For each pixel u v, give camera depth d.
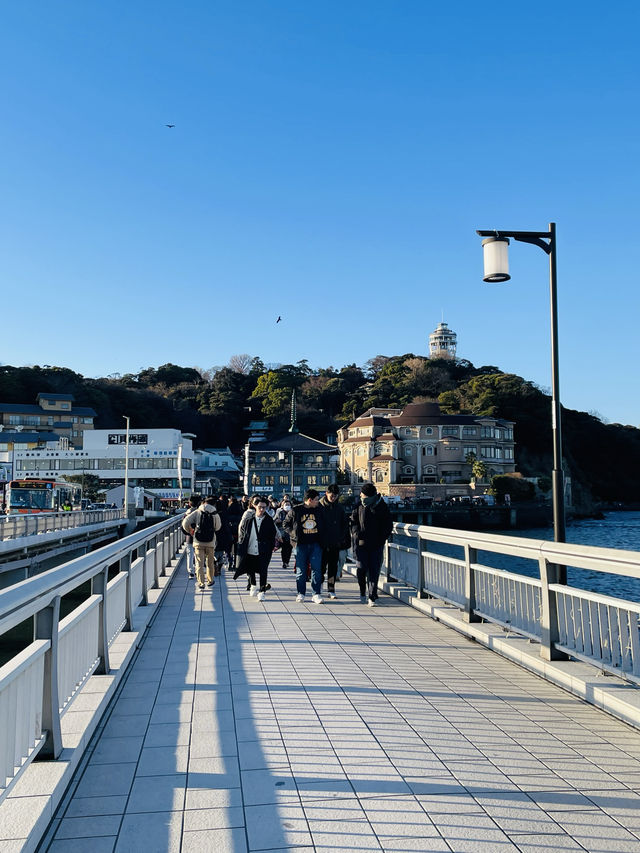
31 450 93.19
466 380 145.62
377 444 103.38
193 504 15.67
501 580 7.93
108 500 77.12
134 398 136.62
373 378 166.00
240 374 162.50
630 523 97.88
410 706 5.61
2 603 2.98
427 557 10.95
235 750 4.59
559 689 6.14
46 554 30.52
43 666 4.05
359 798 3.82
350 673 6.71
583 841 3.33
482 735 4.90
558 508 8.45
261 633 8.84
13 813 3.35
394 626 9.37
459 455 103.81
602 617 5.78
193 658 7.36
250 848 3.28
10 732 3.34
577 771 4.22
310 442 103.00
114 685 5.87
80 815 3.64
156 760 4.41
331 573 12.55
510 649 7.32
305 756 4.47
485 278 8.96
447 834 3.40
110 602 6.80
